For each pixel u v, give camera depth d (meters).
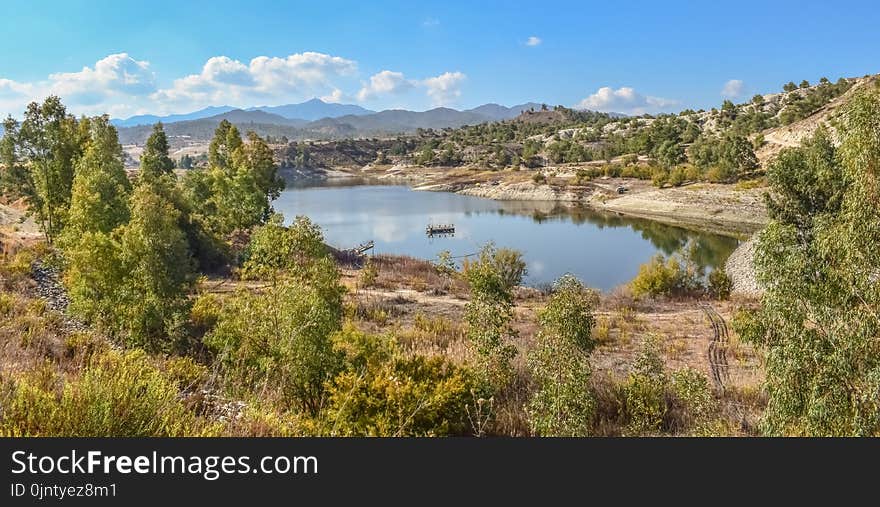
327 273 11.93
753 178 89.06
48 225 37.44
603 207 93.81
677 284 33.81
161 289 16.42
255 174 52.44
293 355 9.85
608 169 120.12
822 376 7.08
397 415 8.27
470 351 12.55
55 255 27.55
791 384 7.51
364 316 23.73
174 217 18.69
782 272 7.65
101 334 14.39
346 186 151.00
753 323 8.31
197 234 36.19
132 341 15.27
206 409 7.19
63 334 12.36
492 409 9.47
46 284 23.03
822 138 21.20
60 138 35.22
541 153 189.50
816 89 166.75
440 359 10.22
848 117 7.32
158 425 5.32
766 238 7.98
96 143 36.66
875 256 6.84
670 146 121.31
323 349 10.06
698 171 99.19
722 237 60.84
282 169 193.75
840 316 7.14
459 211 91.69
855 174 7.18
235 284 29.73
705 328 22.53
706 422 9.91
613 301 29.38
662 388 11.34
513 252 36.09
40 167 34.59
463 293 31.44
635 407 10.69
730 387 13.89
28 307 14.93
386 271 38.34
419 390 8.75
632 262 48.88
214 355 15.05
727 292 32.38
